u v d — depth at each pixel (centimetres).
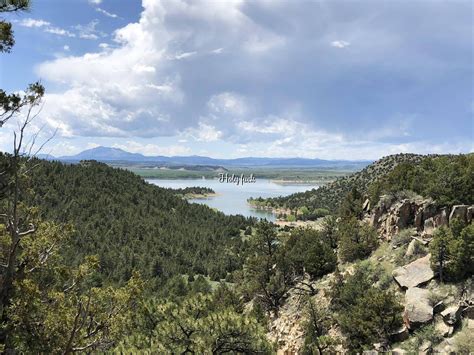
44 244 1800
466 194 4184
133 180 18400
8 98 1388
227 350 2148
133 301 2138
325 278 4819
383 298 3334
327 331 3759
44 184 13062
